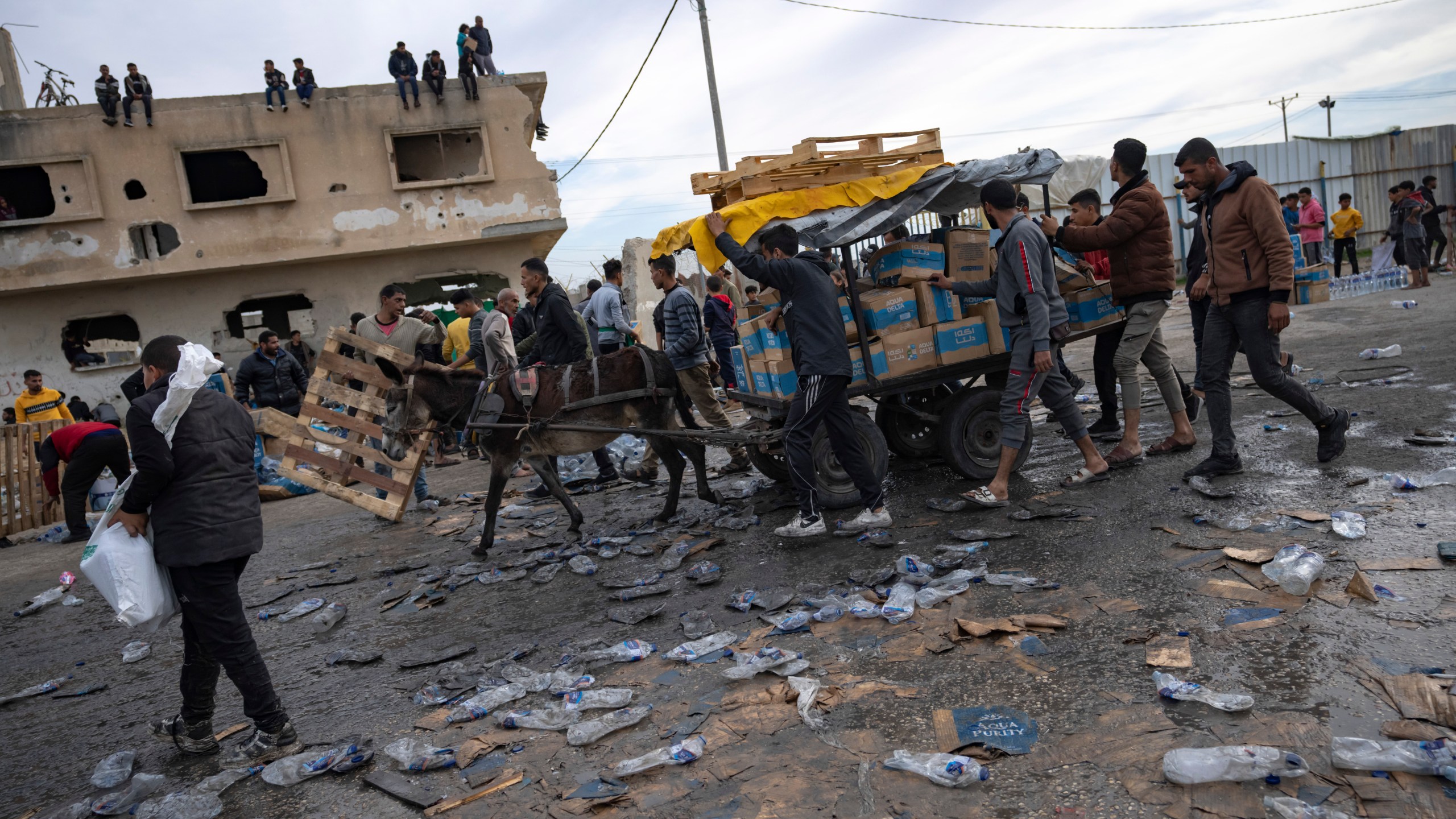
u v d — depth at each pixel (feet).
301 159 55.98
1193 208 20.27
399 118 57.41
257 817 9.95
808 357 16.31
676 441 20.88
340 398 26.32
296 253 56.34
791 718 10.17
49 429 36.27
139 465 10.66
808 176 18.03
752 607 14.21
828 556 16.28
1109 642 10.81
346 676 14.32
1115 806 7.66
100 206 53.31
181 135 54.29
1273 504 14.82
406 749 10.85
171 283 57.16
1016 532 15.60
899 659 11.32
